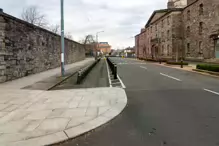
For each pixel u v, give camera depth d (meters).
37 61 17.41
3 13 11.27
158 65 30.70
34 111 6.07
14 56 12.87
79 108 6.45
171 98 7.89
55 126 4.87
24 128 4.73
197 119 5.41
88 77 15.12
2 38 11.32
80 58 47.12
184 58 40.28
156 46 53.81
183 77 14.73
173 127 4.87
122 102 7.25
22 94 8.46
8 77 12.10
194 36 35.59
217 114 5.84
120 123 5.20
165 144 3.99
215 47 29.53
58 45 25.41
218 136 4.33
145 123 5.18
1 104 6.84
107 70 21.84
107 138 4.32
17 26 13.22
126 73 18.09
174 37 42.00
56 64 24.48
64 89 9.87
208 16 30.89
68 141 4.20
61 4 14.17
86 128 4.78
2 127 4.78
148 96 8.30
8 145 3.90
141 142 4.11
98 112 6.04
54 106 6.65
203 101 7.36
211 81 12.52
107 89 9.87
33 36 16.31
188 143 4.02
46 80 12.58
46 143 4.01
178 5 53.06
